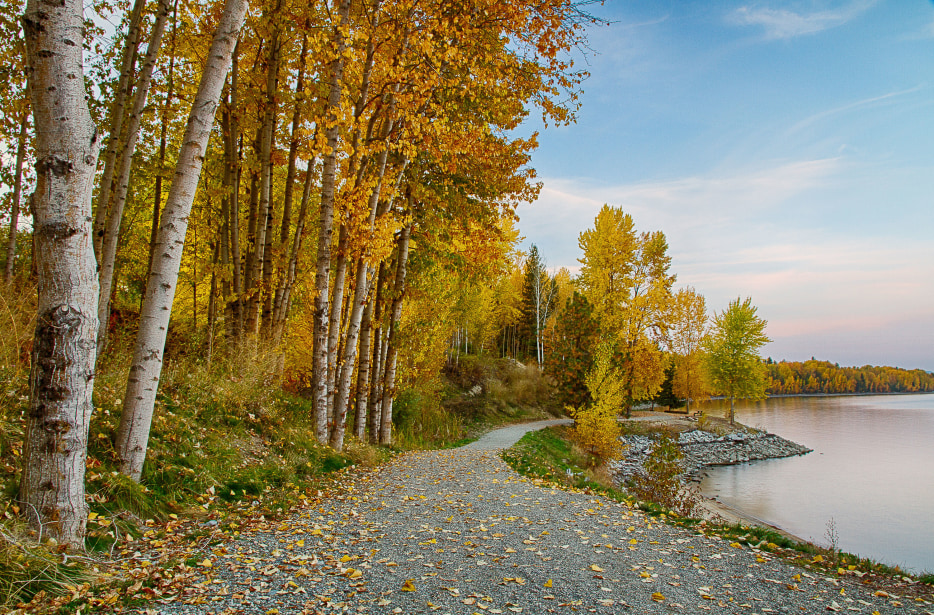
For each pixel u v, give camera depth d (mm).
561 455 18125
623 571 4148
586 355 22953
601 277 27734
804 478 20516
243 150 12766
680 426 31547
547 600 3461
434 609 3236
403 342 15031
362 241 9547
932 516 14133
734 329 34562
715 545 5184
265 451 7707
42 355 3572
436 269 16359
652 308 27922
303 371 16812
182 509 5160
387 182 10023
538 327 38688
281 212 15594
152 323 5082
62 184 3559
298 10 9914
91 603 3020
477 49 9852
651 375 28578
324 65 10000
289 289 12688
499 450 15289
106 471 4785
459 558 4328
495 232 13836
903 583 4324
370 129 10180
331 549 4469
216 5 10094
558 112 10578
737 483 19406
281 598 3330
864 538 11969
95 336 3820
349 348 10484
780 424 43219
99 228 8250
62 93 3541
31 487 3523
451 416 23688
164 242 5027
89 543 3904
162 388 7426
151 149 11469
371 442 14453
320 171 14164
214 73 5027
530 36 9586
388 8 9148
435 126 9180
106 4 9297
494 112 11352
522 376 35875
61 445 3582
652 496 11523
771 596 3777
